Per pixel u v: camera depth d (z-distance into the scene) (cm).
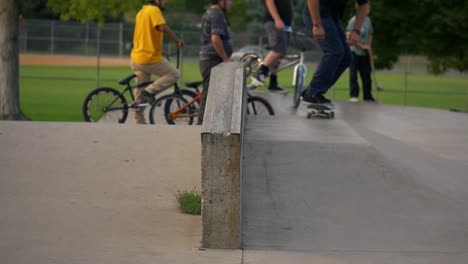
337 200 1301
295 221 1213
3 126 1792
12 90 3416
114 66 8738
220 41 2202
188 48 7344
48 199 1341
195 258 1061
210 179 1095
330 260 1064
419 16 5569
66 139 1697
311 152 1492
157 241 1134
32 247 1098
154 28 2373
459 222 1229
